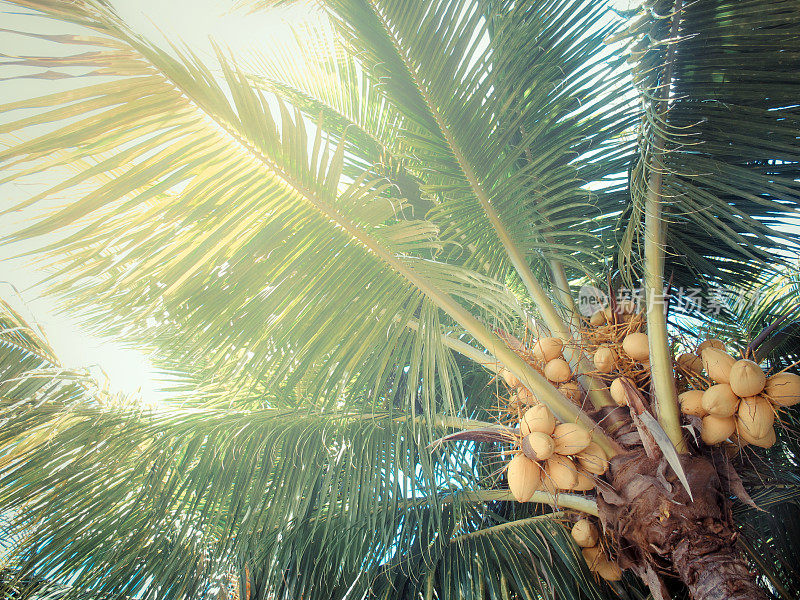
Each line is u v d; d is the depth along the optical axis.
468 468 3.84
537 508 3.92
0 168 2.33
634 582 3.89
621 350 3.33
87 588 3.19
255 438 3.66
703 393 2.99
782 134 3.17
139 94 2.53
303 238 2.93
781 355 4.25
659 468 2.92
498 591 3.28
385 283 3.09
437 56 3.40
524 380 3.11
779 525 4.46
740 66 3.09
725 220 3.71
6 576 3.16
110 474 3.48
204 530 3.43
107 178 4.05
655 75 3.20
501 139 3.46
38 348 4.16
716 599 2.65
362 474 3.53
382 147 4.67
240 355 3.01
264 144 2.78
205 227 2.78
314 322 2.97
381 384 3.14
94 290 2.76
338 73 4.93
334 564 3.41
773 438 2.88
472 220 3.62
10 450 3.57
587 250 3.50
